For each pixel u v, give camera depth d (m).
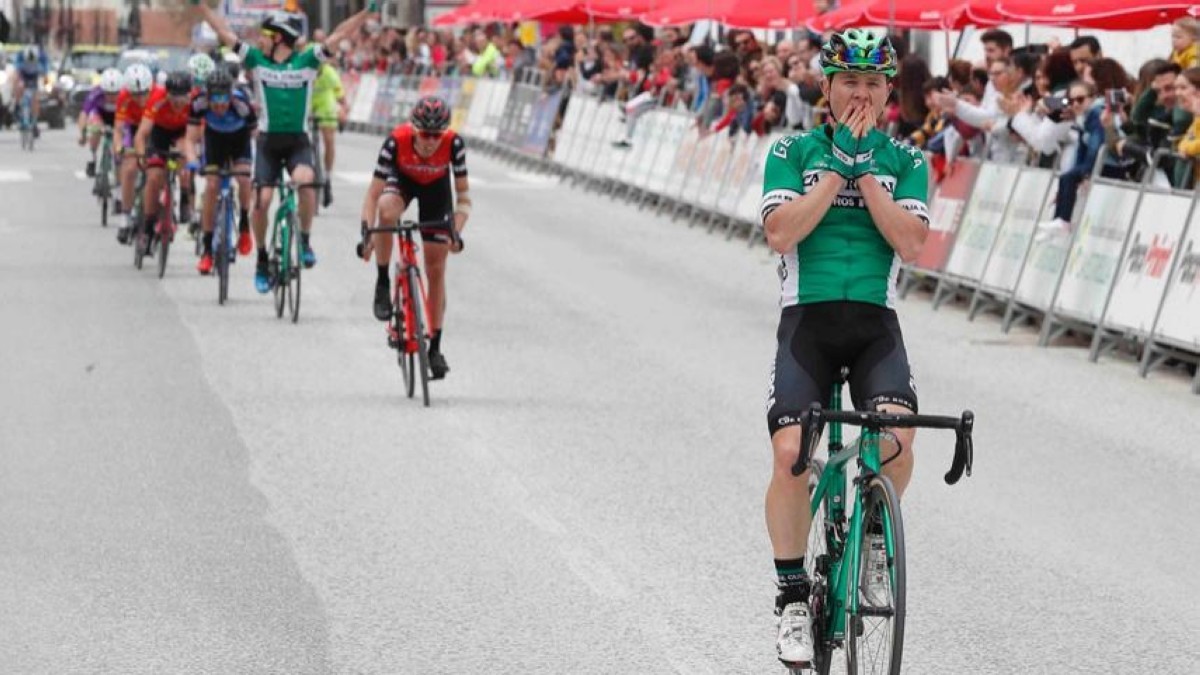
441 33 108.94
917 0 49.97
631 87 72.62
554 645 17.77
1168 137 37.38
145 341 36.91
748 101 58.94
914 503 24.19
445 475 25.33
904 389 15.10
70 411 29.70
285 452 26.73
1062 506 24.08
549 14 86.06
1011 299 40.03
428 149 30.72
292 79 40.12
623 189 73.31
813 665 15.32
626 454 26.81
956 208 43.69
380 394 31.53
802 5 60.66
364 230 30.81
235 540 21.75
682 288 46.59
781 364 15.52
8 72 114.06
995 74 43.00
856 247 15.47
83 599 19.31
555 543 21.67
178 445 27.16
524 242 57.09
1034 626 18.66
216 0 103.12
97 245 53.94
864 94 15.15
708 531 22.30
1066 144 38.75
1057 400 32.00
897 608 13.73
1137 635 18.38
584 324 40.06
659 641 17.88
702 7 63.69
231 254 44.66
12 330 38.19
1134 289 35.25
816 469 16.34
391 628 18.33
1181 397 32.47
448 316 41.16
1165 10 40.97
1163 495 24.81
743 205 57.56
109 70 58.47
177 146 47.25
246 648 17.67
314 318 40.38
